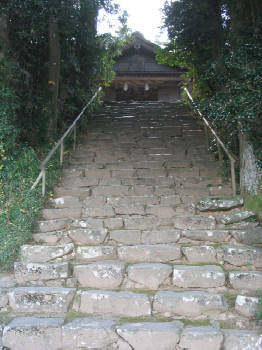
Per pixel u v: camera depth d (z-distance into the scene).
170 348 3.02
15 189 4.84
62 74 8.45
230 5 5.82
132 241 4.34
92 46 8.70
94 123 9.55
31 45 7.08
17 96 6.04
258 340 2.96
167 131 8.67
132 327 3.12
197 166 6.61
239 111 4.52
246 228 4.56
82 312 3.45
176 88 18.53
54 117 7.28
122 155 7.23
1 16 5.82
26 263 3.87
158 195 5.57
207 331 3.04
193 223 4.61
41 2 5.63
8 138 5.39
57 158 6.54
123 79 17.61
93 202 5.27
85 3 6.19
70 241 4.36
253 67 4.46
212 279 3.65
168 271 3.72
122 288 3.70
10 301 3.52
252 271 3.79
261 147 4.89
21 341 3.13
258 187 4.96
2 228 4.23
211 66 5.32
